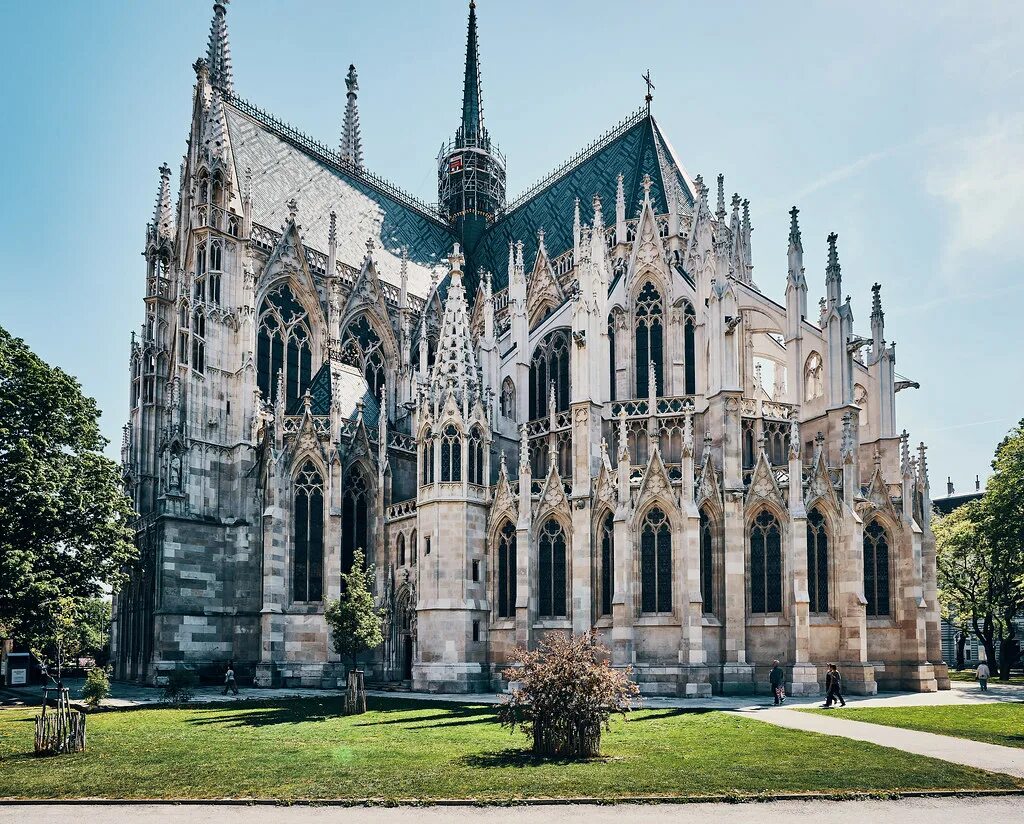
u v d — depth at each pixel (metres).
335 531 64.69
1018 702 47.03
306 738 32.81
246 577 66.25
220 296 71.38
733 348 58.31
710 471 55.62
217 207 72.62
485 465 62.31
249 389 69.88
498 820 19.89
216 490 68.06
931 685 55.00
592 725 28.08
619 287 66.62
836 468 56.62
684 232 72.44
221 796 22.41
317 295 78.62
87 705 47.72
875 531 57.03
